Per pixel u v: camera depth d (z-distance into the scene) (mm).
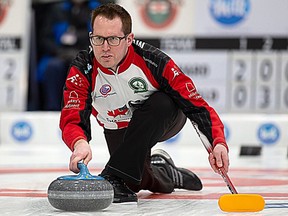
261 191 8672
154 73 7188
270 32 19000
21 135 19312
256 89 19094
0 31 19766
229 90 19109
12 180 10023
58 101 19812
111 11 6766
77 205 6344
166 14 19094
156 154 8484
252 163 13977
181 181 8461
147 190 8469
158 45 19156
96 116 7930
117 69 7160
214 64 19109
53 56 19703
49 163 13617
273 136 18984
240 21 19016
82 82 7227
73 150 6809
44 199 7645
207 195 8133
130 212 6566
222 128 7086
